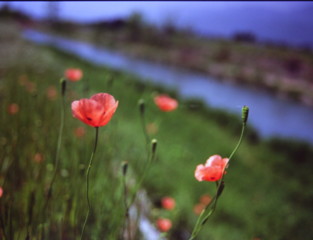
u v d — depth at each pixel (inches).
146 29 2316.7
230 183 222.7
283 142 379.6
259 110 747.4
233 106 711.7
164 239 94.6
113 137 114.0
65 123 107.3
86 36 2628.0
